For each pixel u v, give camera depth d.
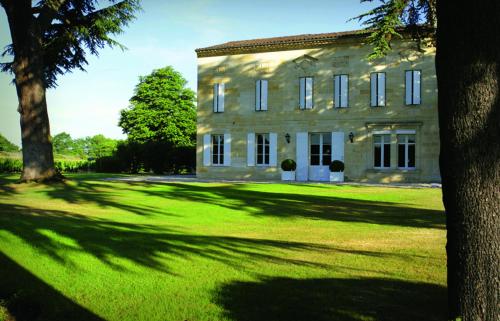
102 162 40.34
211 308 4.63
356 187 21.67
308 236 8.76
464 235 3.28
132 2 19.27
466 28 3.26
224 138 31.23
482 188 3.21
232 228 9.83
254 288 5.22
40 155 18.67
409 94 26.91
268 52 30.23
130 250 6.79
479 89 3.23
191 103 52.94
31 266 5.96
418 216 11.71
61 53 20.53
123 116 51.84
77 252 6.56
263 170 30.25
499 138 3.22
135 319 4.39
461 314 3.29
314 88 29.05
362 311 4.48
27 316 4.53
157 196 15.87
